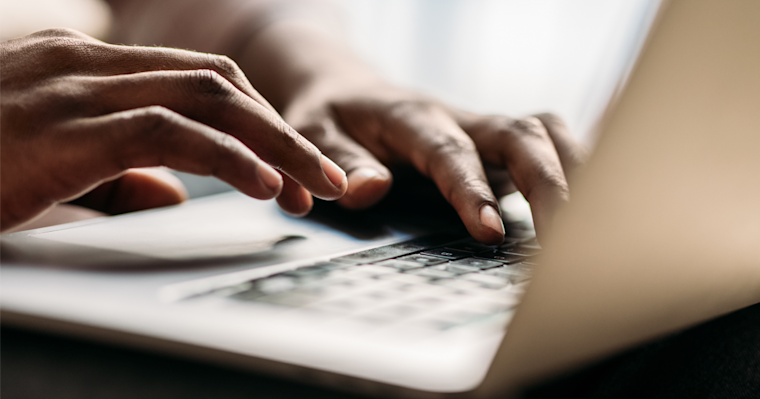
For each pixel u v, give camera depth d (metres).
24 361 0.19
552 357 0.17
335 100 0.64
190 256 0.30
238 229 0.41
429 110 0.56
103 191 0.56
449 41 1.77
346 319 0.19
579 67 1.62
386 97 0.60
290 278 0.25
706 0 0.14
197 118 0.37
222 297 0.21
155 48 0.41
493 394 0.15
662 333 0.23
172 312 0.19
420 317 0.19
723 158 0.17
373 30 1.76
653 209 0.16
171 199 0.59
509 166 0.46
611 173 0.15
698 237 0.19
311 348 0.17
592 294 0.16
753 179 0.19
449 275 0.26
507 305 0.20
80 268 0.27
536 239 0.39
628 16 1.31
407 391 0.15
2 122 0.34
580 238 0.15
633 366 0.22
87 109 0.35
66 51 0.38
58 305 0.20
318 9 1.10
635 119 0.15
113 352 0.19
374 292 0.22
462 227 0.43
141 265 0.28
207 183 0.81
